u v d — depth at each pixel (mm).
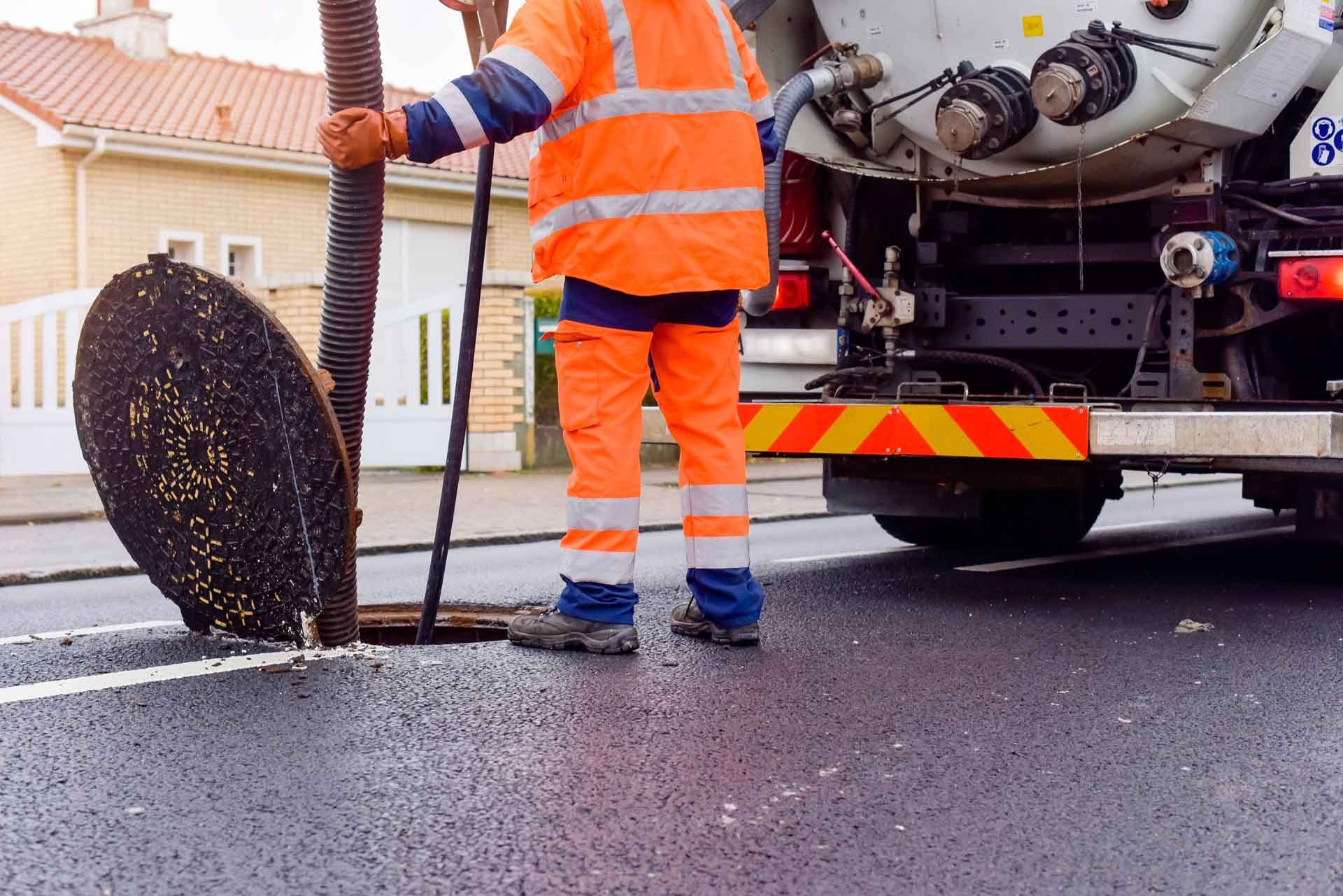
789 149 5879
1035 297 5730
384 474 13062
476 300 4188
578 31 3754
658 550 7621
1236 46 5141
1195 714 3510
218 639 4309
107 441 4035
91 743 3143
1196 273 5168
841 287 6055
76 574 6602
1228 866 2441
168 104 18547
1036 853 2492
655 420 5980
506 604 5469
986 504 6734
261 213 18109
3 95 16734
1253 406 5219
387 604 5141
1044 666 4062
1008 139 5375
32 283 16891
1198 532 8148
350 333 3949
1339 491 5422
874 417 5277
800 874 2383
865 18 5832
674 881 2352
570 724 3314
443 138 3611
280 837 2545
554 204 3920
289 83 21312
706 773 2943
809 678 3842
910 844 2533
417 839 2537
